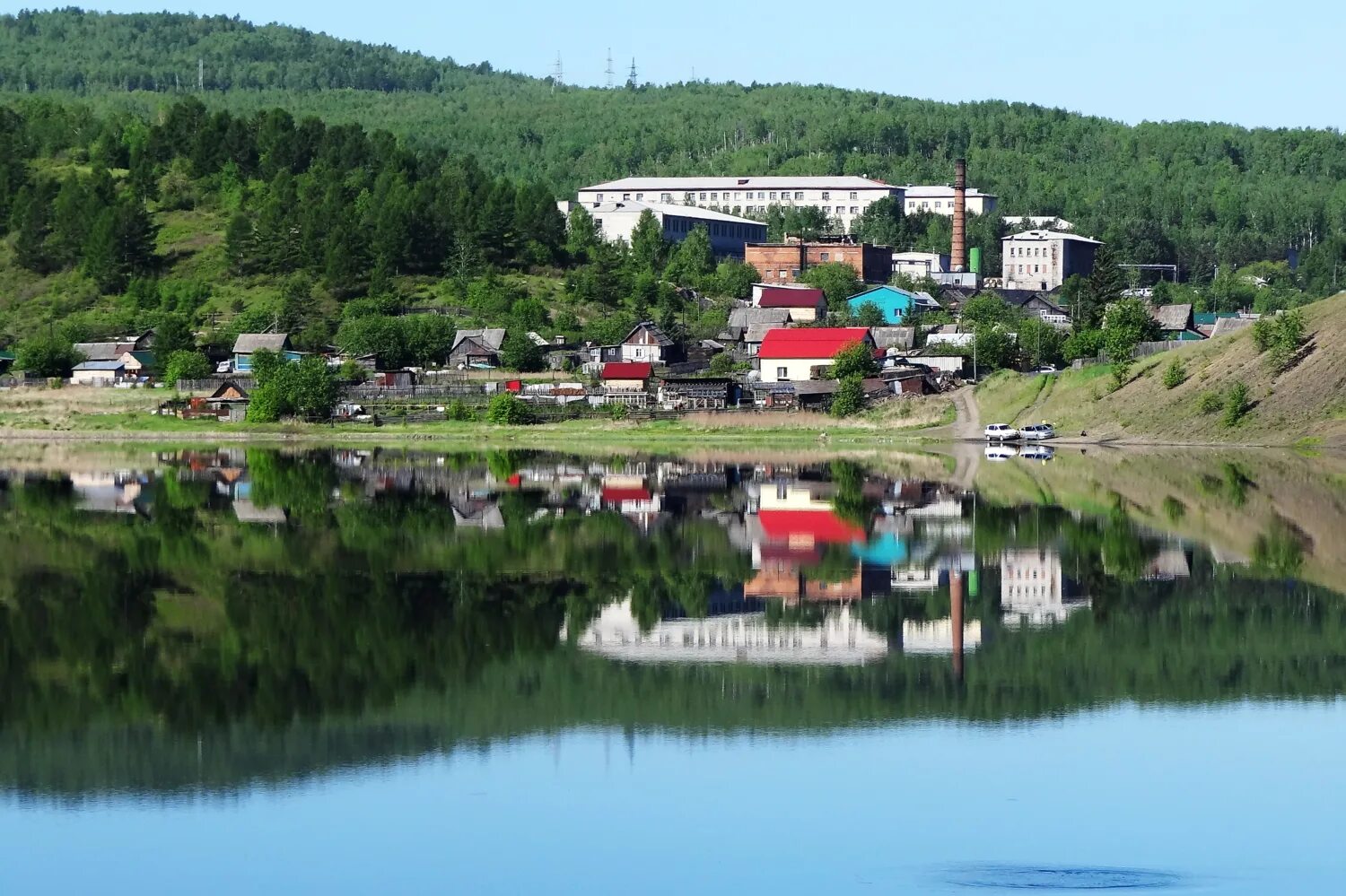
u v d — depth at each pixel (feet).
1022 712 203.21
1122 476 440.45
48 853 160.35
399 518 360.48
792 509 375.45
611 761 185.16
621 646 236.84
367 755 187.93
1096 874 151.33
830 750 188.75
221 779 180.24
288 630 245.86
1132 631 242.78
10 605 263.29
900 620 252.42
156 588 276.82
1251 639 237.45
